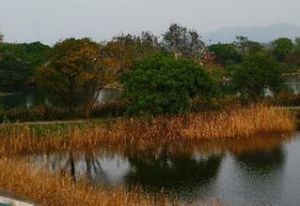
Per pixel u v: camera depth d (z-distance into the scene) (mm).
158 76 45812
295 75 120688
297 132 49094
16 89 98000
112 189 31625
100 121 47875
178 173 36438
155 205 27859
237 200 29672
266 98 59375
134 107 47094
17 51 110500
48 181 26750
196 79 47375
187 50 95375
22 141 41562
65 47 54812
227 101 53500
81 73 54531
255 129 47375
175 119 46625
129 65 56719
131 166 38812
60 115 51188
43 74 56719
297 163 37781
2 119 49062
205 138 46094
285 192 30891
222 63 130000
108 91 88812
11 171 27703
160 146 44969
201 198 30172
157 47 91125
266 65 59938
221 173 35938
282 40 146625
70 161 40219
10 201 22984
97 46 56062
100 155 42312
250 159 39594
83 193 25797
